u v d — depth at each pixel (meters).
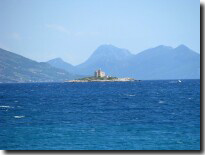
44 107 144.12
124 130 79.81
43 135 74.38
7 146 64.56
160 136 71.94
